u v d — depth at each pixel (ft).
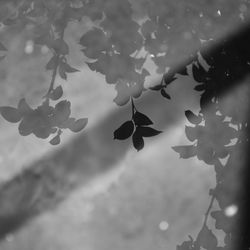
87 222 7.11
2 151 7.81
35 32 3.85
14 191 7.34
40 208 7.21
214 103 3.83
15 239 6.84
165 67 3.86
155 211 7.22
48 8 3.84
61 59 3.84
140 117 3.70
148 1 3.84
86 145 7.93
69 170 7.66
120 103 3.77
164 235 6.98
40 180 7.50
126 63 3.78
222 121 3.82
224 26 3.86
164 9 3.83
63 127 3.74
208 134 3.82
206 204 7.24
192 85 6.60
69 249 6.84
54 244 6.86
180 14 3.83
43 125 3.73
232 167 3.86
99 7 3.80
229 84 3.84
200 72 3.82
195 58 3.84
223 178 3.87
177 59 3.84
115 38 3.78
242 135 3.84
